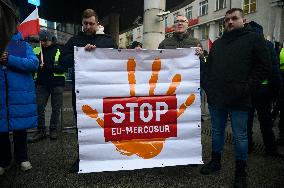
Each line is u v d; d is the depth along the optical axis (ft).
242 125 11.00
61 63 12.45
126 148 11.37
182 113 11.74
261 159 14.02
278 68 13.17
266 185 11.00
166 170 12.45
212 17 104.17
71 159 13.79
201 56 12.82
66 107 34.45
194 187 10.77
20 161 12.21
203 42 110.52
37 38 17.46
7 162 12.17
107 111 11.25
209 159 13.97
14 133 12.06
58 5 75.20
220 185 10.97
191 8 116.26
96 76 11.16
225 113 12.05
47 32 17.47
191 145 11.78
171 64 11.66
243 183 10.68
